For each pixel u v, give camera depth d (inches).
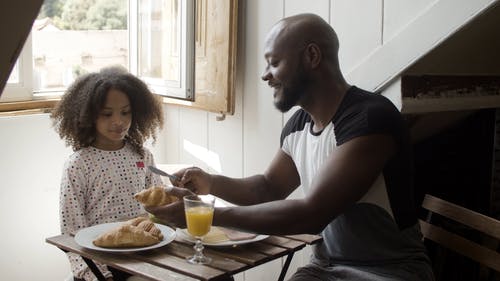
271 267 95.8
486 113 91.4
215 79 94.7
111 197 76.5
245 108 96.2
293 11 86.2
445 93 76.4
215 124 101.9
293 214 58.5
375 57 74.1
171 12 98.1
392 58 71.9
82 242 59.0
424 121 85.0
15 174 91.4
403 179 63.3
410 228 64.8
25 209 93.0
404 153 62.9
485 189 93.0
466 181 95.7
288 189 74.2
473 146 94.0
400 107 72.9
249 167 96.9
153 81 103.2
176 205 59.5
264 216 58.6
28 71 95.9
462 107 78.9
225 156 100.9
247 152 96.9
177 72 98.0
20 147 91.5
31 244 94.3
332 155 61.2
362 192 59.7
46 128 94.3
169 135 111.7
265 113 92.7
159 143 112.0
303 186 70.7
